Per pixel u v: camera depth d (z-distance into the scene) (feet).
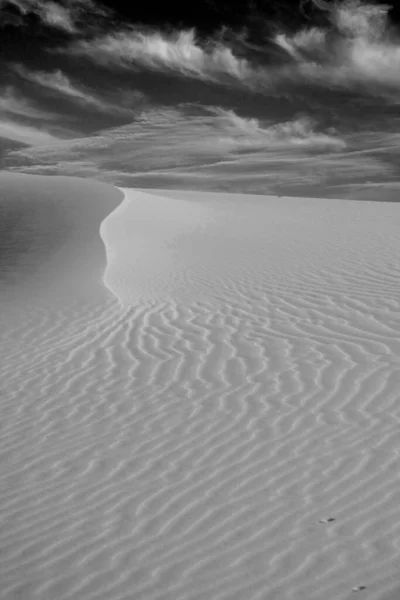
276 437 19.34
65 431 21.20
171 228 68.64
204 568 13.41
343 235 56.03
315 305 33.76
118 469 18.24
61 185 89.35
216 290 38.93
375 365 24.40
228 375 24.85
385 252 46.73
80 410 22.85
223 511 15.58
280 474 17.15
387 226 60.18
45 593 13.03
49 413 22.85
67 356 29.14
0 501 17.01
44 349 30.63
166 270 46.68
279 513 15.26
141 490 16.96
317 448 18.40
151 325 32.58
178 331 31.12
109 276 46.29
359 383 22.84
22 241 59.41
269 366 25.38
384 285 37.01
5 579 13.62
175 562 13.70
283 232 61.05
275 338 28.76
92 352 29.32
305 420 20.31
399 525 14.28
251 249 52.54
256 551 13.84
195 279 42.63
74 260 53.01
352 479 16.52
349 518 14.78
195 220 75.46
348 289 36.60
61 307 38.52
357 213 74.43
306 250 49.90
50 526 15.60
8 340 32.91
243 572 13.15
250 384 23.75
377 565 12.94
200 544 14.28
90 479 17.79
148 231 65.72
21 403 24.04
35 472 18.49
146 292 40.06
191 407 22.17
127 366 26.94
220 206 91.35
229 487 16.72
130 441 19.98
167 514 15.66
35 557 14.35
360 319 30.55
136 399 23.35
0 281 47.93
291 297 35.81
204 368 25.84
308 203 94.22
